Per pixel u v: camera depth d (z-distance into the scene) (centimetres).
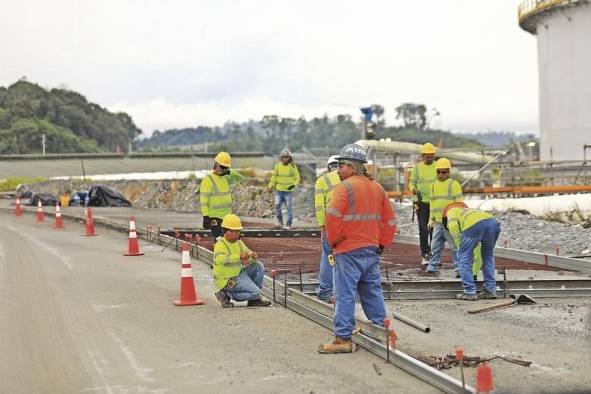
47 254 1666
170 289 1155
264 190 3116
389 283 1060
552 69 3928
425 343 776
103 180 5150
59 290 1149
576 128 3831
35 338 818
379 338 730
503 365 675
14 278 1283
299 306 948
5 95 14762
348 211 725
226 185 1360
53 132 13500
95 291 1138
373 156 3675
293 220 2519
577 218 2069
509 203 2258
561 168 3238
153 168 8194
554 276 1237
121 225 2253
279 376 651
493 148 3609
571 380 621
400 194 2903
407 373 652
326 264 984
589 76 3791
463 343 774
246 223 2416
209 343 787
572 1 3741
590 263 1260
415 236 1812
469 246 1043
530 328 850
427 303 1027
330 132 16562
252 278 1034
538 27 4062
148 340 805
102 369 686
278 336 817
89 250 1747
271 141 16362
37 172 7819
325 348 731
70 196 4400
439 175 1243
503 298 1062
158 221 2631
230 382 635
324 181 988
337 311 735
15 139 12850
